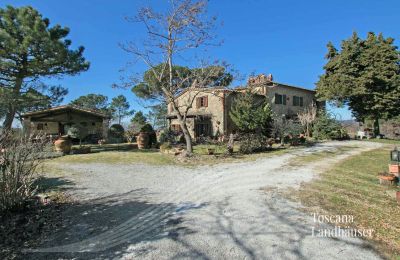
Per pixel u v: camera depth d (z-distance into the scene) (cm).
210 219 530
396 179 796
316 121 2591
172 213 570
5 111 1761
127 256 393
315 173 984
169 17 1505
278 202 631
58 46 1600
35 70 1738
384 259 375
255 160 1334
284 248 409
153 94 1605
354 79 2539
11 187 556
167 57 1559
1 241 442
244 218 532
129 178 936
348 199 649
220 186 809
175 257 388
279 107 2814
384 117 2572
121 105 5769
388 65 2442
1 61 1529
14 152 571
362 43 2653
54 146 1639
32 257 394
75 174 1002
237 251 402
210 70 1505
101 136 2681
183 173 1028
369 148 1811
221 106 2467
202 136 2406
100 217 549
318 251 398
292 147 1909
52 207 607
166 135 2388
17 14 1553
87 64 1869
